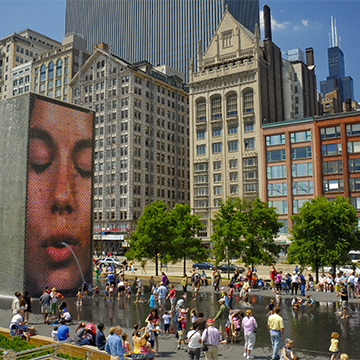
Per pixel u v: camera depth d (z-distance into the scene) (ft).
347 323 76.64
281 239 249.55
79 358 45.85
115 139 342.44
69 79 384.06
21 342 49.57
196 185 299.58
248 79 286.46
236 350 58.70
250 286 135.13
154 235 182.19
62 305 78.23
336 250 143.54
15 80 442.09
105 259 233.55
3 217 119.55
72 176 128.06
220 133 294.66
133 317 85.87
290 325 75.15
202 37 546.67
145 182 342.44
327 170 239.91
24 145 118.11
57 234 121.19
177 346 59.88
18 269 112.78
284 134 258.57
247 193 275.80
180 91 390.42
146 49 602.44
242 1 584.81
